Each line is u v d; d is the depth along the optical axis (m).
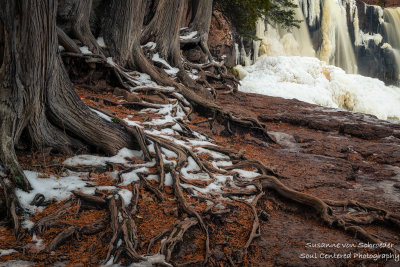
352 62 36.31
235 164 6.55
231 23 24.12
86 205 4.68
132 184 5.19
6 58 4.64
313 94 21.70
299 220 5.31
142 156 6.12
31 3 4.55
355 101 24.61
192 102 10.11
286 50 30.52
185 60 14.52
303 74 23.28
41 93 5.12
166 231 4.27
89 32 10.80
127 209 4.58
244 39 25.64
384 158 8.79
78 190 4.83
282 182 6.32
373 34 38.56
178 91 10.42
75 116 5.65
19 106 4.84
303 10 32.06
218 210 4.92
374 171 7.87
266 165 7.09
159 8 12.88
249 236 4.45
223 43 23.22
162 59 12.66
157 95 10.08
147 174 5.55
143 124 7.61
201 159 6.41
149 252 3.98
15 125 4.84
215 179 5.85
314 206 5.34
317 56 33.41
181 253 4.11
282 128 11.09
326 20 33.19
